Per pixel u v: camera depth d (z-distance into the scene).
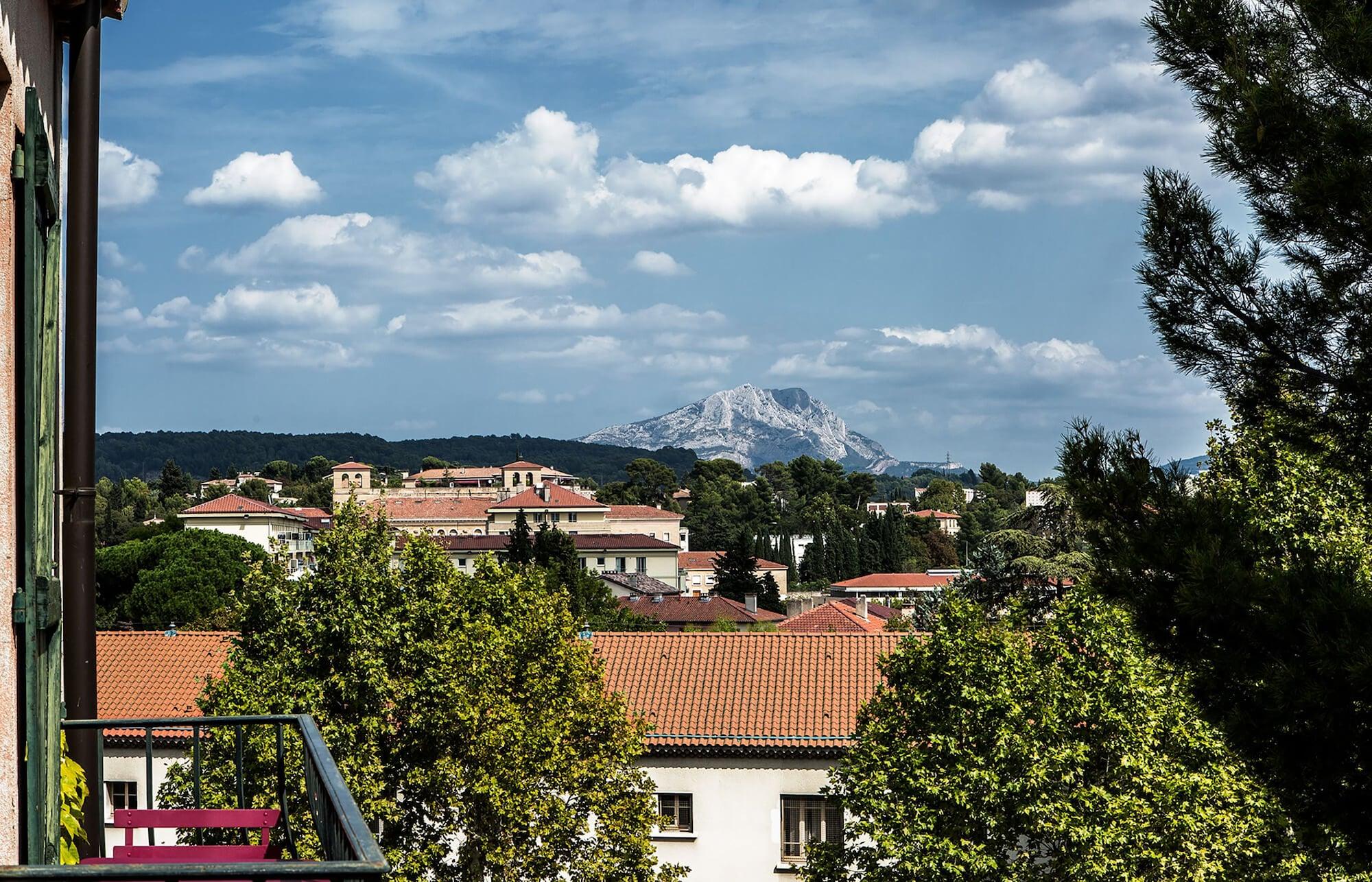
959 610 23.67
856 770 23.67
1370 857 9.79
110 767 33.69
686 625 96.25
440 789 24.83
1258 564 10.02
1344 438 11.00
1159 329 11.20
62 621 8.02
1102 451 10.66
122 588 89.31
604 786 26.59
